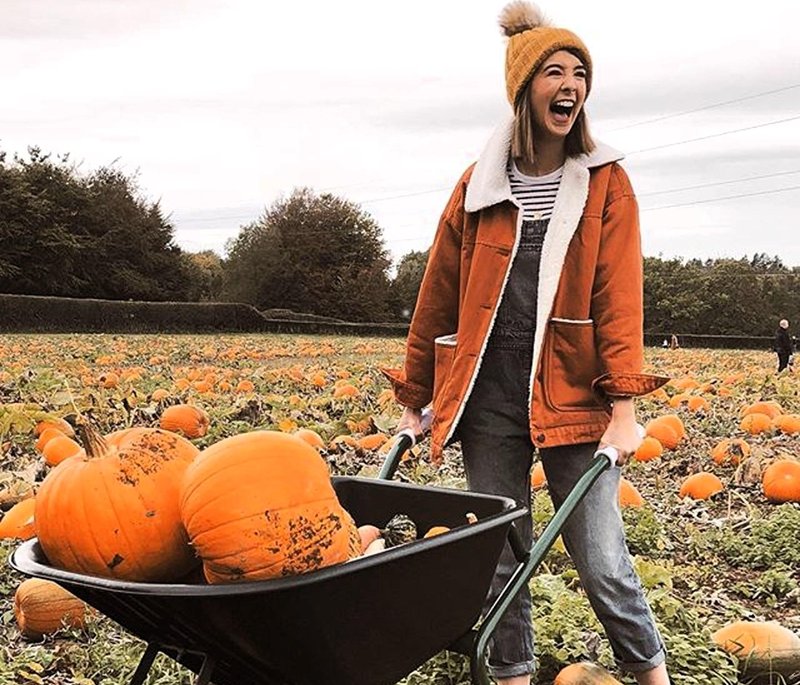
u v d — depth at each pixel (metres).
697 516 7.65
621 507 7.17
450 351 3.89
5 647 4.93
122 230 70.31
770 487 8.23
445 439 3.81
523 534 3.90
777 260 79.69
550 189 3.75
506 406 3.81
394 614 2.71
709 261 77.38
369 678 2.79
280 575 2.57
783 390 17.02
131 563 2.65
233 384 16.75
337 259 83.81
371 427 11.00
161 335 47.59
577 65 3.61
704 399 14.39
